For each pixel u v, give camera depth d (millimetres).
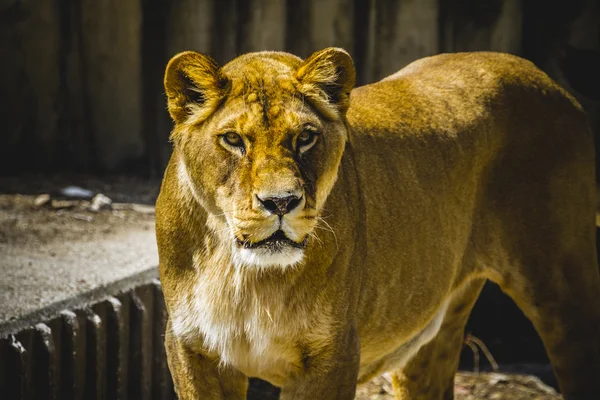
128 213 13352
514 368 12578
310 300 6352
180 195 6473
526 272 8281
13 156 15492
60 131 15672
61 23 15484
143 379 10336
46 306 9117
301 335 6406
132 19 15477
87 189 14648
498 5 15117
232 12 15359
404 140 7555
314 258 6285
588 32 14867
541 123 8336
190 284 6496
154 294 10586
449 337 8914
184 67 6180
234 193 5953
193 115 6227
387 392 11336
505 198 8195
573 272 8375
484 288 13664
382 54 15344
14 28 15266
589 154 8602
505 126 8180
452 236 7867
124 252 11219
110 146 15727
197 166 6195
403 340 7672
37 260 10664
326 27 15305
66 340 9211
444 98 8039
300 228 5891
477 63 8445
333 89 6316
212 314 6426
